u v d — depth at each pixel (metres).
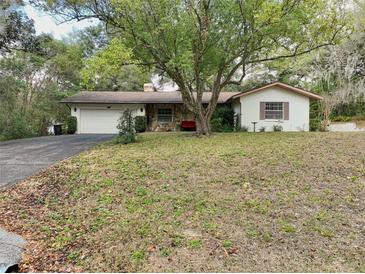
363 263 3.21
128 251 3.59
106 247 3.70
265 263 3.27
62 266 3.36
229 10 10.47
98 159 8.23
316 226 4.00
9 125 16.69
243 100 16.58
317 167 6.56
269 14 9.33
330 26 10.65
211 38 11.19
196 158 7.83
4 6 14.65
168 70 11.36
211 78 15.20
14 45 16.48
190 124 18.83
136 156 8.37
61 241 3.88
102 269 3.28
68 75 24.25
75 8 10.95
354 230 3.88
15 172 7.20
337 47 19.42
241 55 12.01
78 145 11.77
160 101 18.77
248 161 7.34
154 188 5.65
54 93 21.84
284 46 11.73
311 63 21.81
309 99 16.73
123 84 28.17
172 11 10.18
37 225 4.37
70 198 5.38
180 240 3.76
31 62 21.34
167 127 19.59
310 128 16.75
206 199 5.01
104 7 10.91
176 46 10.66
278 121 16.52
